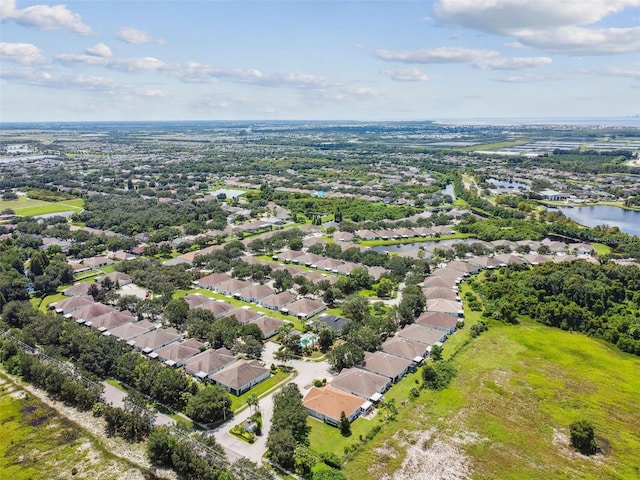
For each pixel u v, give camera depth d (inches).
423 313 7140.8
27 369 5580.7
